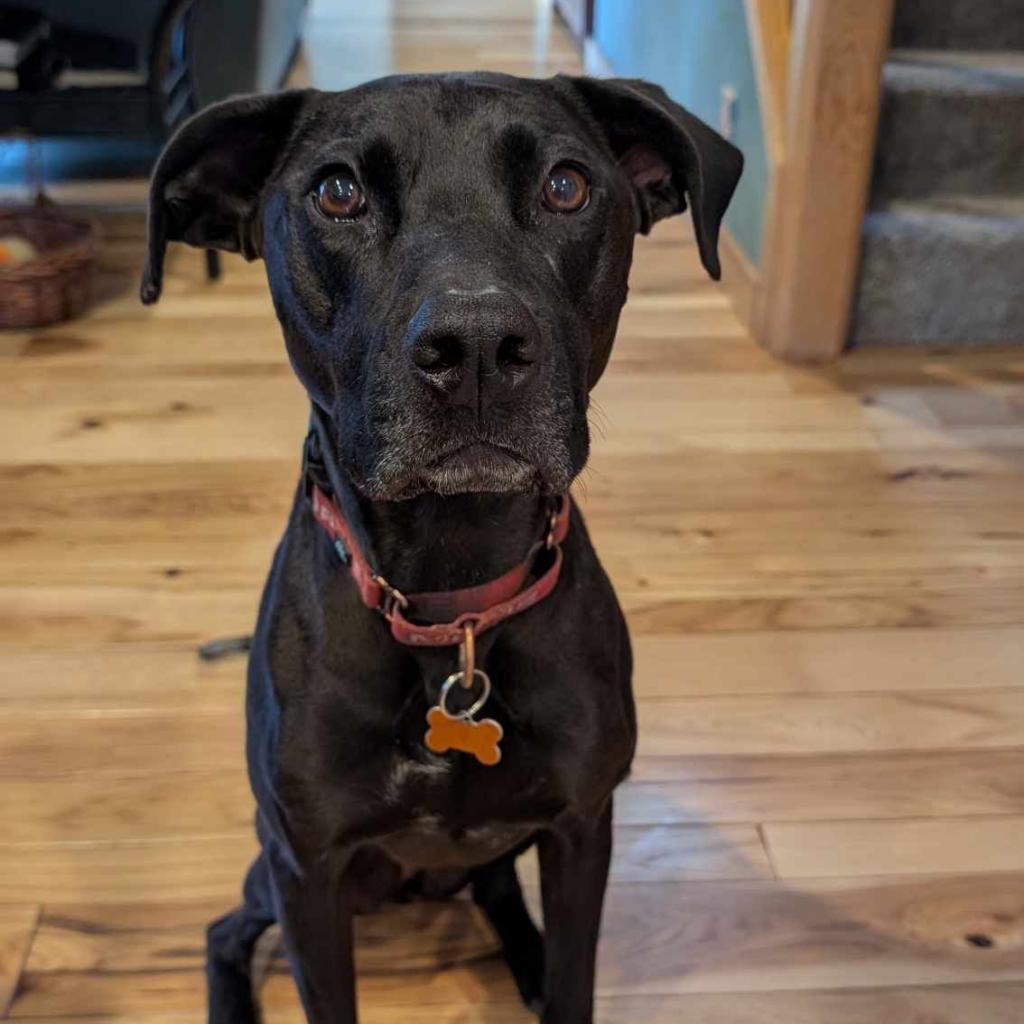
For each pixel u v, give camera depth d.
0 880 0.75
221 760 0.84
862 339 1.37
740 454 1.17
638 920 0.73
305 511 0.58
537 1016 0.69
